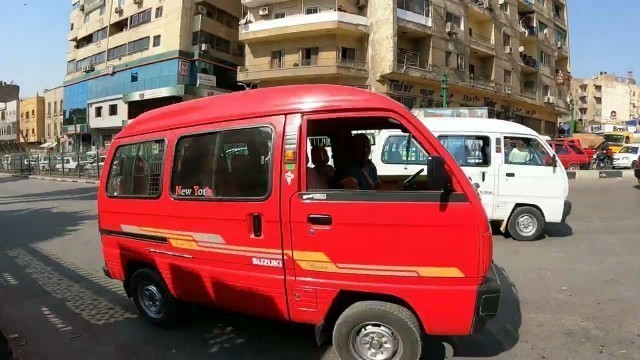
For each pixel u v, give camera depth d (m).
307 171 3.38
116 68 43.44
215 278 3.73
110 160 4.63
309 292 3.32
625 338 3.98
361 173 3.85
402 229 3.11
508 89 39.03
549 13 47.38
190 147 3.89
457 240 3.04
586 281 5.59
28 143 66.38
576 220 9.94
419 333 3.14
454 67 33.66
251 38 32.62
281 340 4.07
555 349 3.80
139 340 4.16
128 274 4.57
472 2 35.59
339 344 3.27
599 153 26.83
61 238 9.27
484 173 8.02
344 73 30.36
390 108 3.24
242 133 3.59
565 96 51.81
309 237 3.29
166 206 4.02
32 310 5.02
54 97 59.78
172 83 37.09
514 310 4.66
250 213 3.51
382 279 3.16
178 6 36.94
